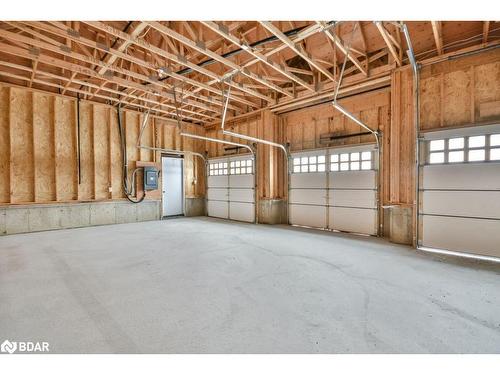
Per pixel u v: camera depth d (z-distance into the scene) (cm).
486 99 405
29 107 630
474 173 409
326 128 671
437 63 446
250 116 817
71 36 376
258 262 378
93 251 444
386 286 288
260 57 435
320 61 532
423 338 191
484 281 302
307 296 263
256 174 791
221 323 213
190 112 823
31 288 285
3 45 411
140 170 827
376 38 494
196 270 344
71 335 196
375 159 579
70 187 691
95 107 732
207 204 987
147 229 670
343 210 632
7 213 599
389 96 558
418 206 460
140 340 190
